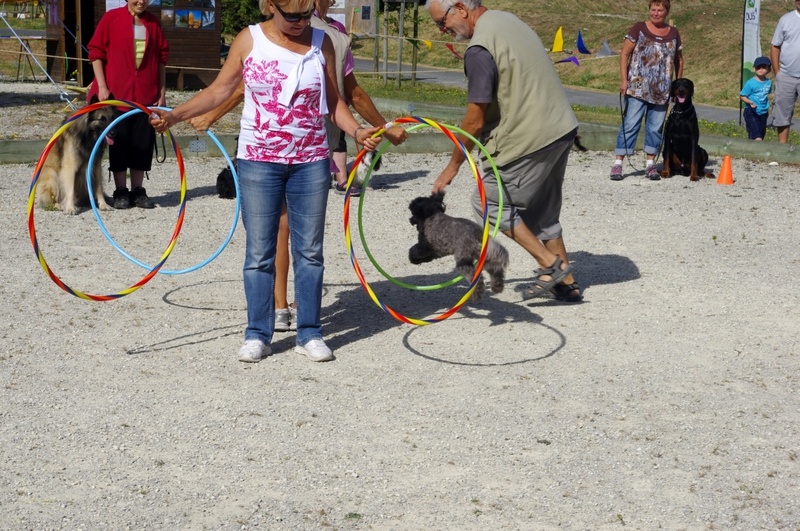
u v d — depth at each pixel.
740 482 4.05
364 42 38.66
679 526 3.68
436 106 17.77
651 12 11.14
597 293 6.82
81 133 8.88
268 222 5.27
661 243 8.34
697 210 9.75
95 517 3.68
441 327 6.04
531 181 6.02
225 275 7.12
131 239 8.13
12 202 9.38
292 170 5.21
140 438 4.37
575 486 3.99
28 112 14.89
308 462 4.16
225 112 5.86
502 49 5.72
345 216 5.34
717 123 18.39
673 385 5.12
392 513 3.74
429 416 4.67
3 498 3.81
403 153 13.42
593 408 4.80
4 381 4.99
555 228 6.42
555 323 6.14
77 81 19.30
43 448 4.25
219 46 19.17
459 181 11.31
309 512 3.74
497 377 5.20
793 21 13.16
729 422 4.66
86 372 5.15
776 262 7.73
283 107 5.05
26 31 30.03
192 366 5.27
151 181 10.77
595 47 32.44
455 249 5.68
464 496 3.89
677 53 11.34
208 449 4.27
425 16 37.72
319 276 5.40
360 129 5.27
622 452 4.32
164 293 6.64
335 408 4.75
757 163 12.86
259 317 5.40
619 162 11.39
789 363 5.48
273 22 5.08
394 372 5.25
